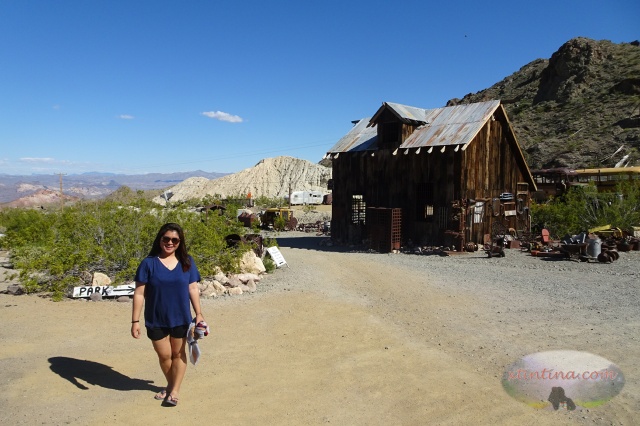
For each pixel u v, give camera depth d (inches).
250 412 193.2
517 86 4894.2
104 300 394.9
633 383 221.5
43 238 550.9
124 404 194.7
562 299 408.2
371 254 783.7
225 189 5856.3
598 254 631.8
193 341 189.5
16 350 261.3
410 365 250.5
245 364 251.0
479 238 802.2
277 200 2856.8
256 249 621.6
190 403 199.3
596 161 2431.1
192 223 490.9
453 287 464.8
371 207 872.3
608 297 415.2
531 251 703.1
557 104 3545.8
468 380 229.3
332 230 965.2
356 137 964.0
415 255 756.0
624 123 2736.2
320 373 239.1
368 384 225.1
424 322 335.6
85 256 419.2
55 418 179.9
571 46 3924.7
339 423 185.8
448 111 880.3
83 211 482.3
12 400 194.9
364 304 391.2
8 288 419.8
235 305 382.6
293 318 344.5
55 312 350.3
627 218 868.0
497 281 498.3
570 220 871.7
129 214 473.1
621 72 3496.6
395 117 845.2
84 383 215.6
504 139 861.2
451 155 775.7
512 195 882.8
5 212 1083.3
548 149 2780.5
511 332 308.7
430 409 198.2
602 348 273.1
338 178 946.7
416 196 827.4
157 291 188.5
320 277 522.9
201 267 463.8
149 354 260.7
